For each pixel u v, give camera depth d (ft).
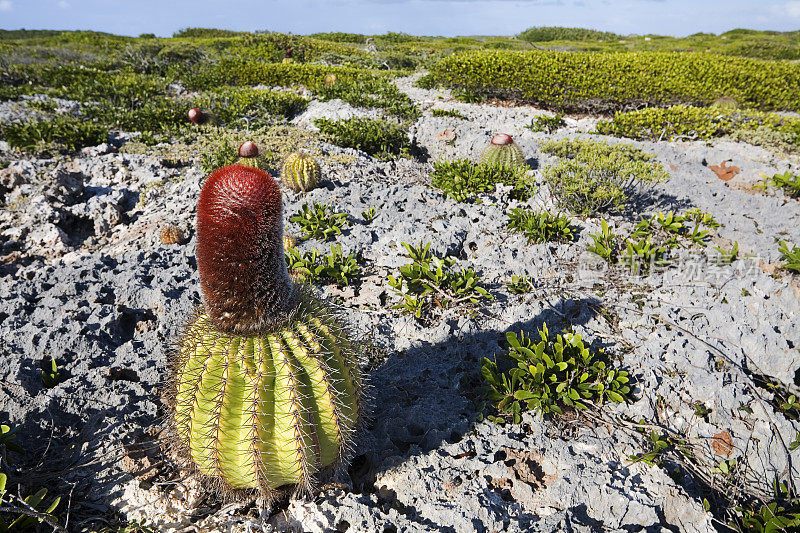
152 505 2.63
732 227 6.20
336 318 2.45
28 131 8.12
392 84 13.09
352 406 2.42
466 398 3.41
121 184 6.95
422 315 4.24
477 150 8.80
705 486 2.97
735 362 3.77
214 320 2.15
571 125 10.89
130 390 3.25
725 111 10.07
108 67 17.51
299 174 6.61
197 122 9.89
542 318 4.12
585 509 2.70
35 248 5.61
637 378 3.56
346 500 2.58
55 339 3.56
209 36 31.81
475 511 2.55
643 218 6.28
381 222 5.85
